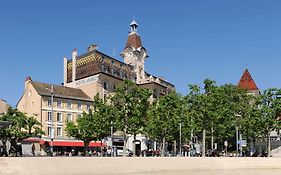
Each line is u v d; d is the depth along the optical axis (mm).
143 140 95500
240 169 52062
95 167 40562
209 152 75125
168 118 68312
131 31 113750
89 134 69312
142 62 112312
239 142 77500
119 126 63000
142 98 63156
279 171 52375
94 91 93125
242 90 84938
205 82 68375
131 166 43719
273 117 70688
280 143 92625
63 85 100812
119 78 99875
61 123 86188
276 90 71500
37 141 78812
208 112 65938
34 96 85562
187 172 46406
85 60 97250
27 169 35781
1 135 56156
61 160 38688
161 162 46906
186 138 78875
